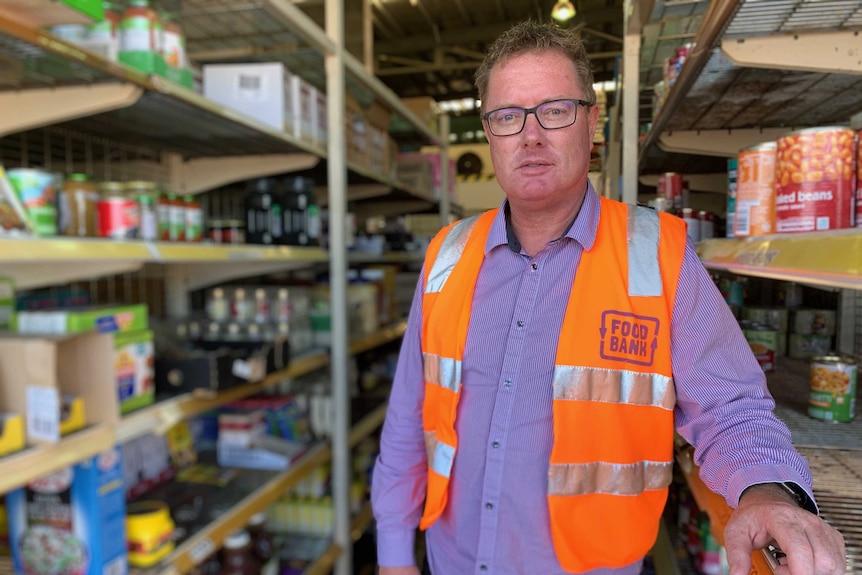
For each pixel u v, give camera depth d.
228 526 1.84
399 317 4.07
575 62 1.10
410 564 1.39
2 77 1.39
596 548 1.09
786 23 1.00
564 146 1.08
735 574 0.67
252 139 2.20
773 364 1.50
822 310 1.70
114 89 1.44
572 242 1.15
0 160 2.05
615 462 1.07
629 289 1.08
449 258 1.29
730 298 1.92
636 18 1.67
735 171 1.27
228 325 2.31
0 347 1.26
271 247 2.20
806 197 0.88
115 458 1.50
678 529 1.91
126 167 2.37
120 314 1.55
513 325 1.16
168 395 1.73
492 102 1.12
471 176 9.47
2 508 1.56
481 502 1.18
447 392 1.22
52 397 1.23
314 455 2.52
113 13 1.50
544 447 1.12
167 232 1.78
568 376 1.08
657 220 1.15
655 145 2.01
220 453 2.32
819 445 0.99
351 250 3.25
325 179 3.40
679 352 1.05
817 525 0.64
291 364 2.33
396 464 1.41
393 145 3.82
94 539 1.43
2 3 1.13
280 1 1.97
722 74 1.27
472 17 7.00
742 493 0.79
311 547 2.55
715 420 0.97
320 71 2.83
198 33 2.37
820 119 1.70
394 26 7.09
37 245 1.18
